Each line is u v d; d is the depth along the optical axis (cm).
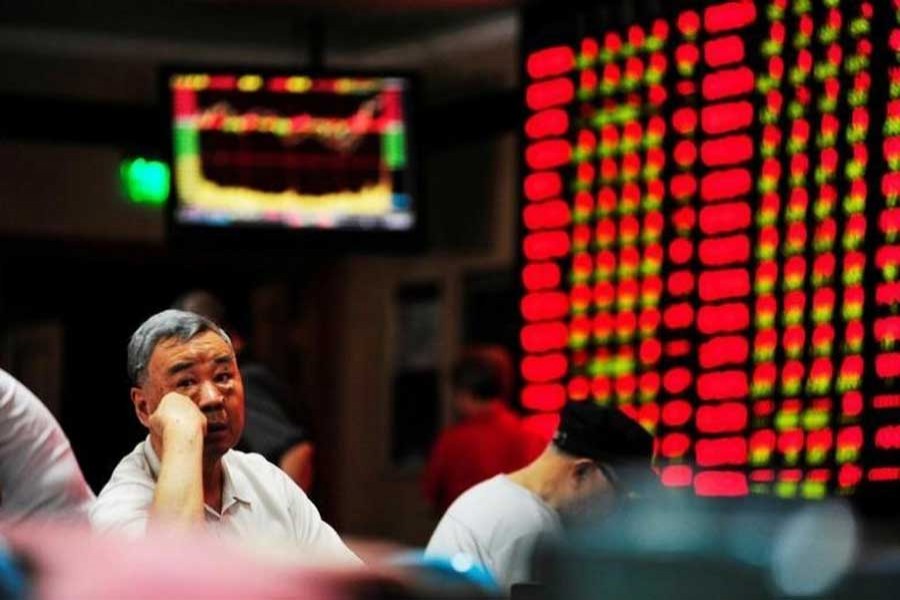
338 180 1162
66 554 206
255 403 799
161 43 1363
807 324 821
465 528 638
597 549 192
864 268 801
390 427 1455
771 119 848
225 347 552
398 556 271
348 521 1485
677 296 889
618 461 647
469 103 1248
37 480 615
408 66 1366
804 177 830
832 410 805
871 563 195
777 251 839
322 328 1517
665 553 190
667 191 900
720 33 878
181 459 520
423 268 1419
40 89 1345
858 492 786
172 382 543
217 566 201
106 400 1669
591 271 938
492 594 213
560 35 968
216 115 1157
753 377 842
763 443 831
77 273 1625
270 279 1581
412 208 1166
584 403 651
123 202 1416
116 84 1363
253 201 1158
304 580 203
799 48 838
